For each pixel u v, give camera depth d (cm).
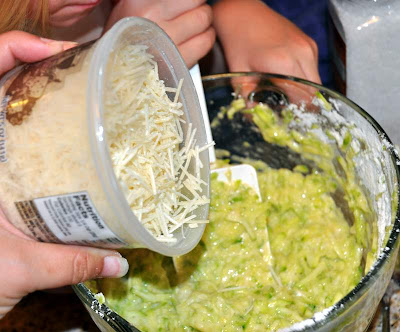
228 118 105
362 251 89
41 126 59
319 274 90
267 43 113
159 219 68
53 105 59
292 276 92
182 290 90
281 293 87
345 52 95
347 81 98
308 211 101
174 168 72
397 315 85
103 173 56
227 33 121
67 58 62
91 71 58
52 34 107
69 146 57
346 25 92
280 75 95
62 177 58
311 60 110
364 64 95
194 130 74
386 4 90
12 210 62
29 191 60
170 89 72
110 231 61
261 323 82
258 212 99
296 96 95
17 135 60
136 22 63
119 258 69
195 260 93
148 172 67
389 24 90
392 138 102
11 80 64
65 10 101
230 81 99
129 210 58
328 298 86
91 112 56
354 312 63
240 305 85
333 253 93
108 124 60
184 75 73
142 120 69
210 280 92
